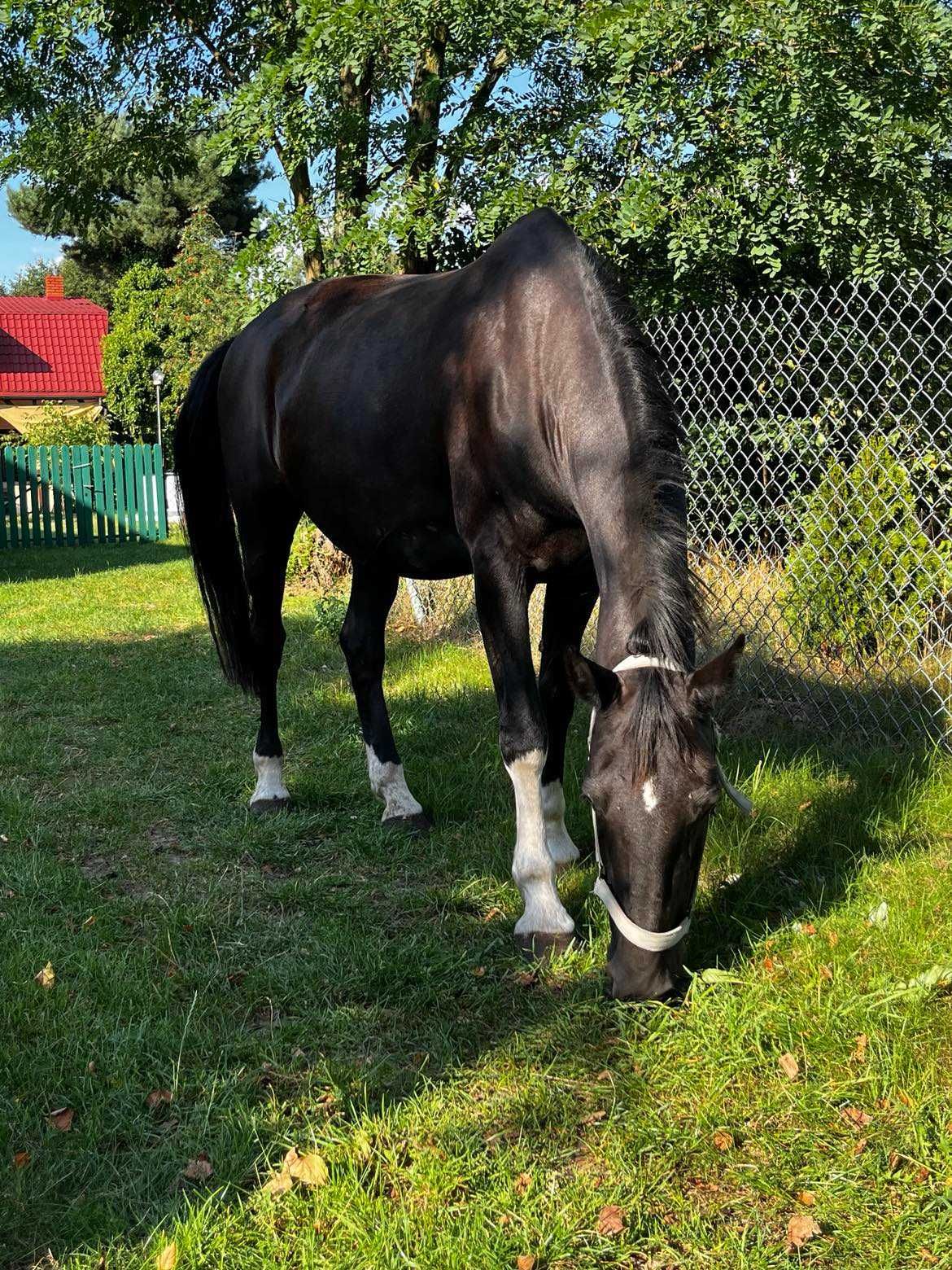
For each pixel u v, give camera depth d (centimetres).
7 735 505
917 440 530
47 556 1370
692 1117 215
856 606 491
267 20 737
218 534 448
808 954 266
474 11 582
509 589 296
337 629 714
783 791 375
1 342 3089
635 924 208
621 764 207
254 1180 202
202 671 638
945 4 531
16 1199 195
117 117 974
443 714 506
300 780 431
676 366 613
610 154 619
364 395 344
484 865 340
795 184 536
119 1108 223
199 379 449
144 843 378
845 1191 193
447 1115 217
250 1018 262
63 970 281
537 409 277
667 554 227
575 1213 189
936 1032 235
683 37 504
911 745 419
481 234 582
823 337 568
